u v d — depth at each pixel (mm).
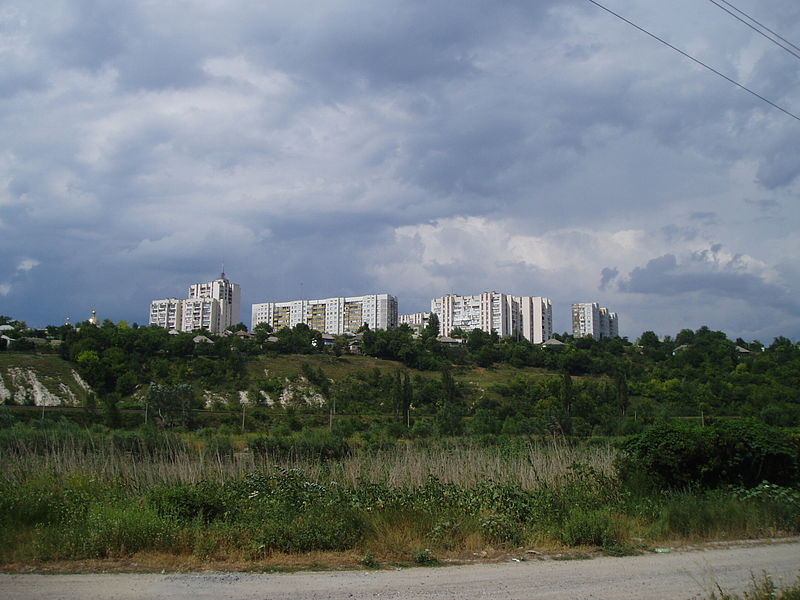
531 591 6957
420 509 10281
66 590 6617
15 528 8953
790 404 49125
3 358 68562
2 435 20250
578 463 14367
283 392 76375
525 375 91500
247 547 8422
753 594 6836
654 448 13023
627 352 105625
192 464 15938
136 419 52938
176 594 6535
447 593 6789
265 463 16953
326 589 6848
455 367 98188
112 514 9383
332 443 24562
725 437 12930
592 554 9062
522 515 10891
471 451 19531
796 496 11797
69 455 16656
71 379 67688
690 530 10406
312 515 9562
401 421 57562
